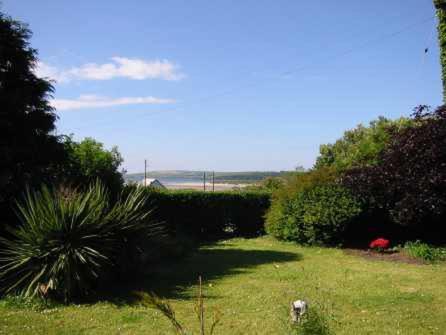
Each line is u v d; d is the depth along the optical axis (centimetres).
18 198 984
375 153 1694
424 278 932
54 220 781
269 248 1434
